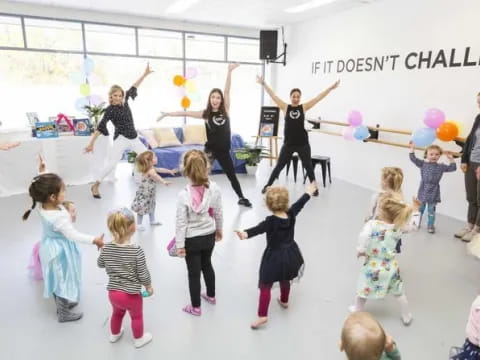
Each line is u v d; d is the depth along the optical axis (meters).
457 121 4.50
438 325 2.41
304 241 3.72
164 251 3.39
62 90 6.81
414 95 5.04
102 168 5.41
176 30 7.48
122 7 6.33
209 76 8.20
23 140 5.10
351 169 6.30
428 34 4.76
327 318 2.47
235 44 8.27
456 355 1.65
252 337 2.27
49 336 2.23
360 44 5.86
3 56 6.22
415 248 3.60
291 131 4.88
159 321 2.40
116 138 4.85
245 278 2.96
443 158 4.62
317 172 7.07
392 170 2.96
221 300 2.64
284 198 2.23
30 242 3.55
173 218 4.26
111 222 2.01
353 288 2.85
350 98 6.17
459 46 4.39
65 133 5.62
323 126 6.84
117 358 2.07
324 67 6.73
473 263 3.29
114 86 4.69
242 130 8.95
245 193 5.39
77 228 3.93
